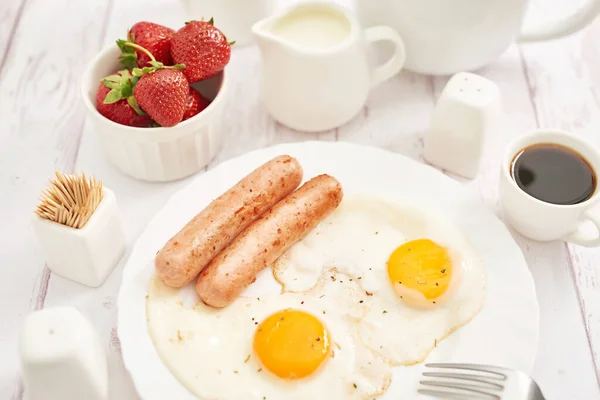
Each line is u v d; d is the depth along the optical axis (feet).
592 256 2.02
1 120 2.24
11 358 1.86
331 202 1.97
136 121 2.02
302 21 2.17
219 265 1.85
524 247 2.03
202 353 1.80
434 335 1.84
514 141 1.99
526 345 1.81
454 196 2.03
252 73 2.37
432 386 1.76
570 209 1.89
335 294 1.90
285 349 1.78
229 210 1.91
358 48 2.12
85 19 2.47
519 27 2.22
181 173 2.12
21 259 2.00
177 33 2.05
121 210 2.08
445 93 2.06
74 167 2.16
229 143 2.22
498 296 1.87
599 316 1.93
